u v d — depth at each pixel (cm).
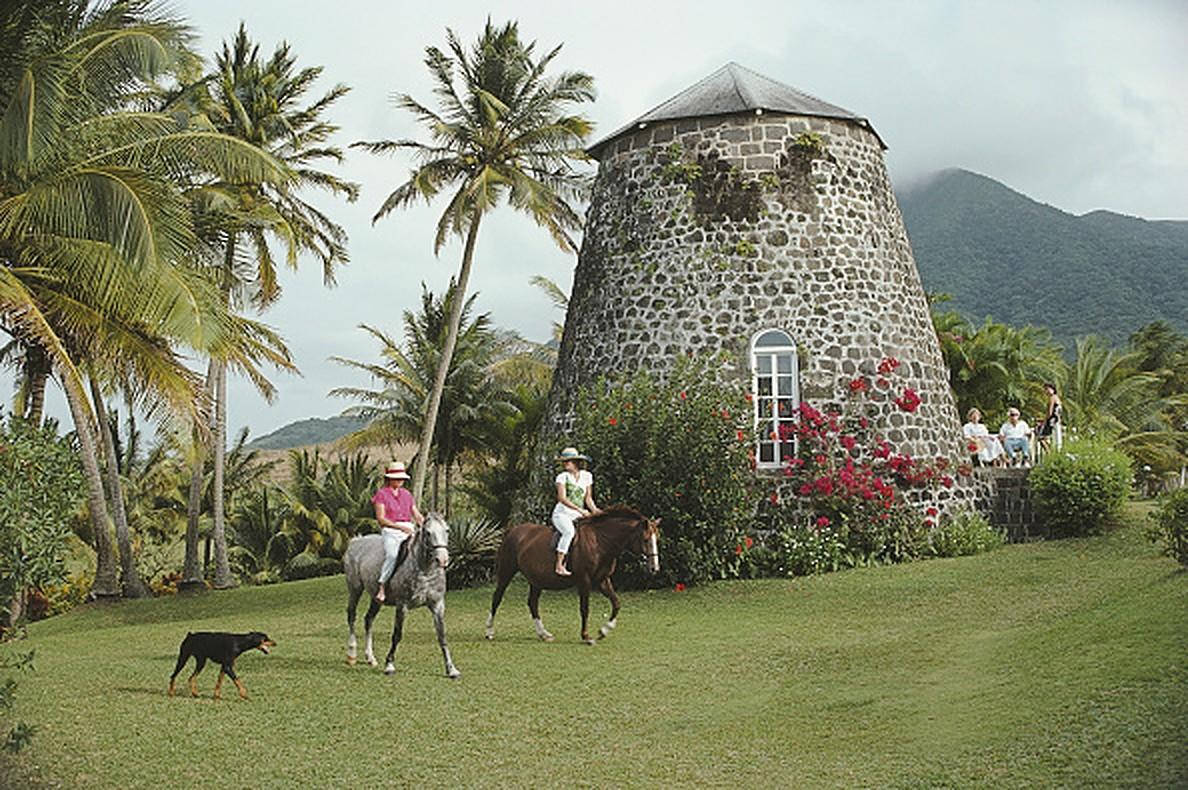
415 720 1022
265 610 2219
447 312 3950
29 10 1614
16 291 1568
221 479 3062
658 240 2252
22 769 873
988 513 2258
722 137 2250
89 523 3447
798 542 2014
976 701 949
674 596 1866
